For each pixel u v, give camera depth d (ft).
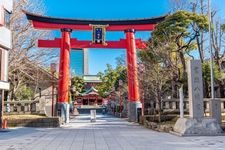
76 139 61.16
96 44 124.77
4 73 91.61
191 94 68.08
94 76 357.20
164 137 63.46
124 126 102.63
